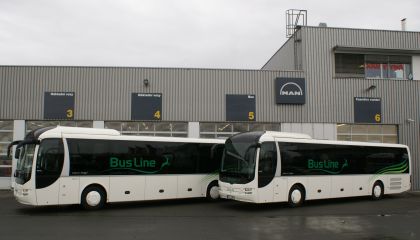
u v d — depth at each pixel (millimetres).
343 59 26547
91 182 15523
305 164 17781
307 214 15281
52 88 23766
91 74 24031
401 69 27172
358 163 20016
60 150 15039
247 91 25000
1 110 23438
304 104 25484
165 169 17297
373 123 26141
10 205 16984
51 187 14734
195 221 13273
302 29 26047
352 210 16641
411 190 26000
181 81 24578
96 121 23812
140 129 24219
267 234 11172
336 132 25719
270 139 16734
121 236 10641
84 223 12594
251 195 15828
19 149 15703
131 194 16359
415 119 26734
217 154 18750
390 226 12688
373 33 26734
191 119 24453
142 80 24281
